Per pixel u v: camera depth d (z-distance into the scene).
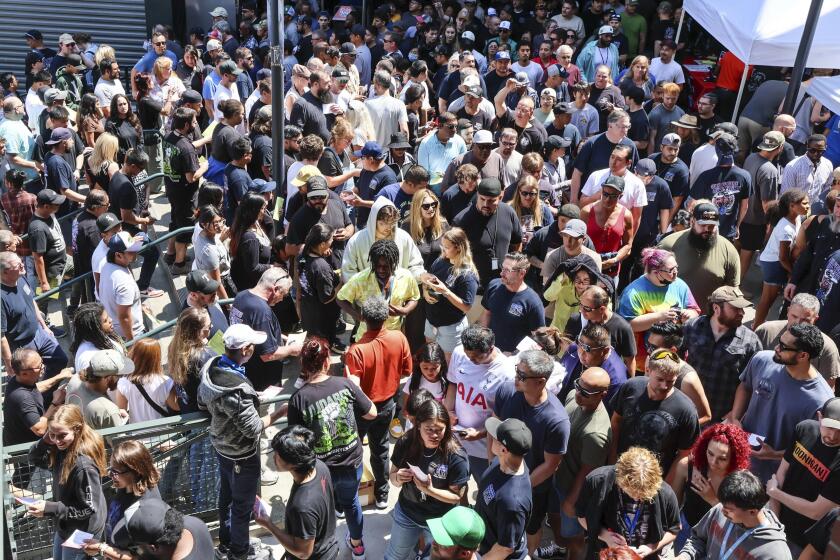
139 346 5.62
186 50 13.07
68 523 4.86
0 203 9.35
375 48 14.82
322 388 5.07
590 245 7.02
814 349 5.18
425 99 11.79
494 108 11.29
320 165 8.68
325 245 6.77
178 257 9.31
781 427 5.39
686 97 14.84
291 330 8.00
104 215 7.32
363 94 12.54
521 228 7.75
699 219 6.81
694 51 15.84
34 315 7.05
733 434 4.64
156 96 12.10
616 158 7.86
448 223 8.01
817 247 7.34
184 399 5.55
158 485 5.53
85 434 4.89
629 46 15.63
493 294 6.43
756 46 10.52
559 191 9.07
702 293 6.96
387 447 5.94
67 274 9.72
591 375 4.93
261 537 5.84
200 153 11.34
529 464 5.07
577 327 6.33
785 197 7.83
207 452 5.54
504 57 12.00
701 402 5.42
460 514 3.99
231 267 7.50
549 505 5.48
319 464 4.68
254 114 10.38
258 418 5.05
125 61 16.98
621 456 4.41
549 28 14.49
